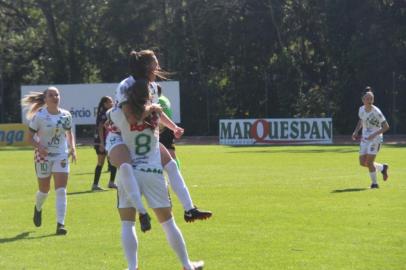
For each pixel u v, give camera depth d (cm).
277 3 14175
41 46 15150
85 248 2698
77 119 12312
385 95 12975
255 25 14362
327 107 13138
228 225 3145
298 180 5147
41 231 3098
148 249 2661
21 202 4144
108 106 4641
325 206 3700
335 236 2847
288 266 2341
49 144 3086
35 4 15212
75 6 14825
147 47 15050
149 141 2089
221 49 14575
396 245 2656
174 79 14325
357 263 2367
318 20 13812
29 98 3181
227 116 13650
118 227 3175
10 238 2934
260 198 4081
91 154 8838
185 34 14638
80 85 12288
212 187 4722
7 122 14450
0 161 7675
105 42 15038
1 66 14525
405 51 12900
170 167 2145
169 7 14825
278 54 14262
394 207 3644
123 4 14662
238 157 7788
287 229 3023
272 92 13812
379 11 13138
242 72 14312
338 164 6638
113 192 4609
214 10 14462
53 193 4616
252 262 2405
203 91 13588
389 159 7181
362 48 12925
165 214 2111
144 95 2045
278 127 10562
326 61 13950
